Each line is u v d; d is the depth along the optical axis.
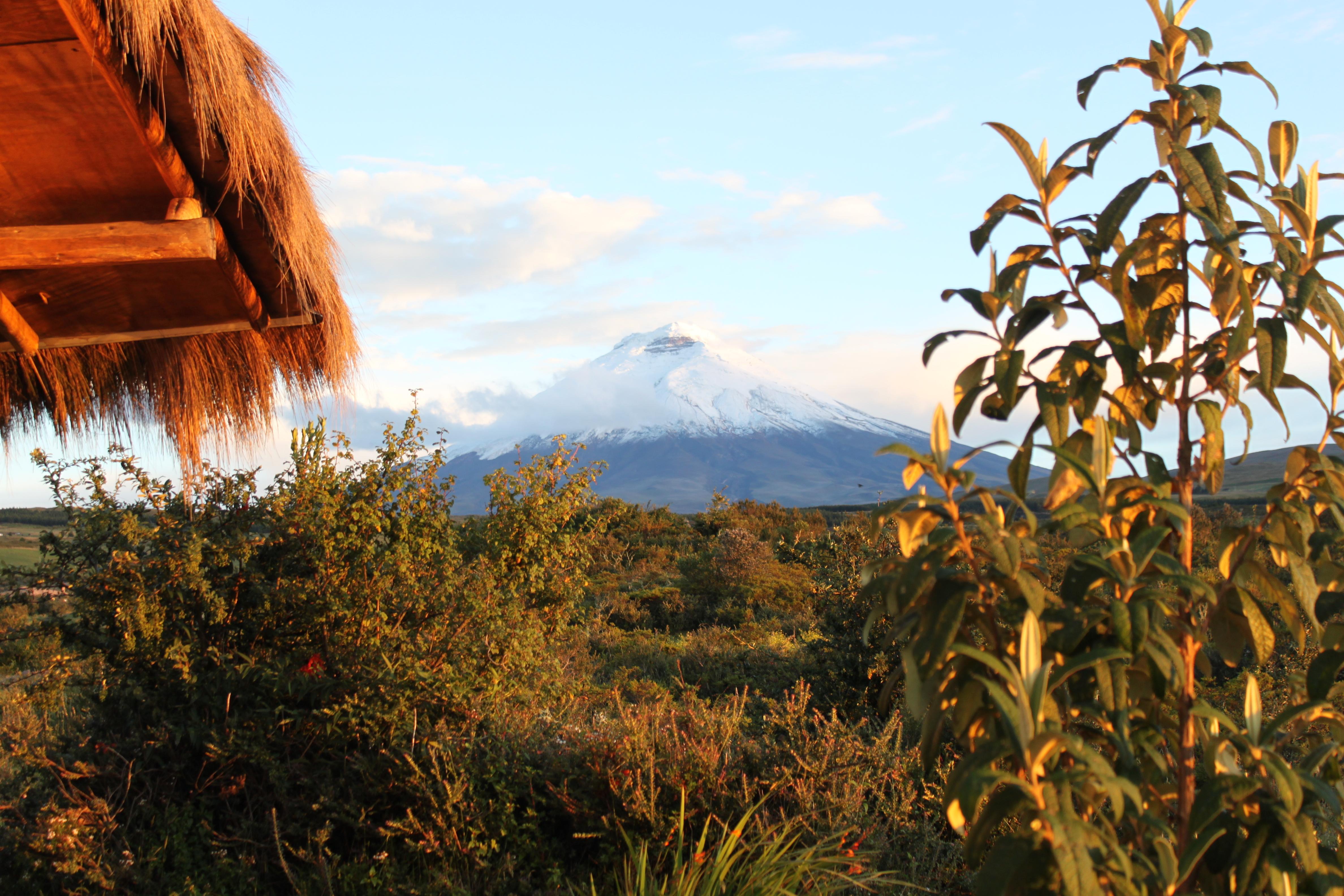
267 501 4.71
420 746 4.21
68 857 3.39
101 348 4.02
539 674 5.24
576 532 6.24
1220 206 1.25
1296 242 1.35
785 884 2.88
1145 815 1.17
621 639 12.40
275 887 3.79
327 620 4.41
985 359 1.41
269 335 4.10
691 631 15.54
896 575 1.26
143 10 2.34
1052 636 1.23
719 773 4.13
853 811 3.81
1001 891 1.01
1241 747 1.23
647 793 3.94
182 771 4.05
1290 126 1.38
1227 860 1.24
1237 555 1.41
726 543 18.34
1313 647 5.02
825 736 4.48
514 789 4.09
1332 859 1.23
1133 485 1.36
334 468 4.92
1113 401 1.41
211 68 2.62
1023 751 1.04
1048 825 1.01
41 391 4.16
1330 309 1.30
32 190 2.91
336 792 3.99
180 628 4.20
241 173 2.88
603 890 3.62
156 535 4.28
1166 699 1.38
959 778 1.12
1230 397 1.40
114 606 4.05
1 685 4.13
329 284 3.78
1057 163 1.40
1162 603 1.20
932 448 1.24
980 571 1.30
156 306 3.54
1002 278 1.35
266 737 4.03
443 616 4.80
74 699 4.69
